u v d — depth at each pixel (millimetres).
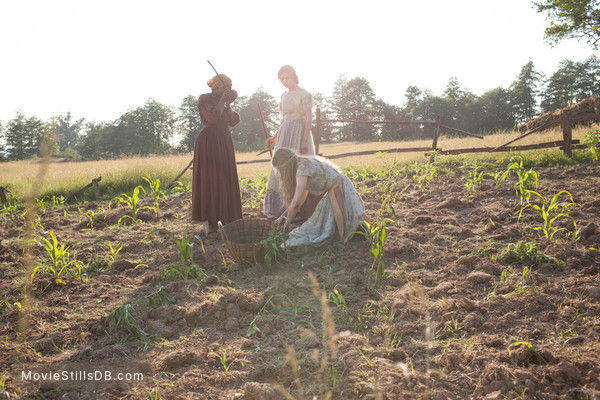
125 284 4172
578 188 6453
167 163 12281
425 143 19391
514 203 5895
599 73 104375
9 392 2469
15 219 7523
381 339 2947
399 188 7762
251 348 2941
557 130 13352
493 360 2613
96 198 9578
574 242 4336
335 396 2389
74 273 4441
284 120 5801
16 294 3938
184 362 2773
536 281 3578
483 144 13008
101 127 108438
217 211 5309
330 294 3539
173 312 3420
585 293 3309
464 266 4016
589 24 36719
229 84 5285
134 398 2439
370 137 111938
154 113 108625
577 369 2408
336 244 4680
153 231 5590
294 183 4547
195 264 4422
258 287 3898
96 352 2875
